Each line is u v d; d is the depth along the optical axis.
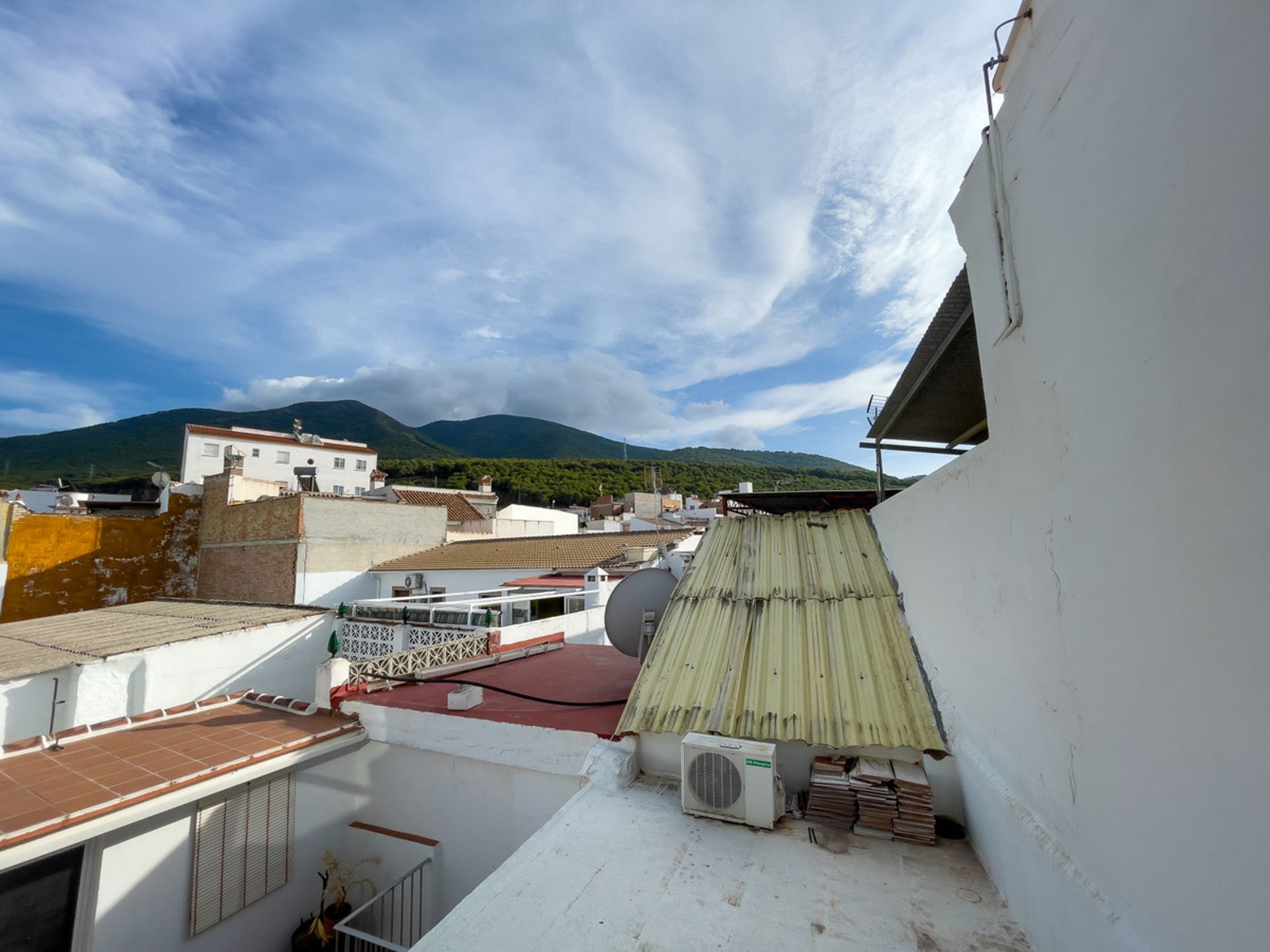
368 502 21.31
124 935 4.91
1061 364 2.47
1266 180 1.35
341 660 6.89
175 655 8.42
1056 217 2.47
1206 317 1.58
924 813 3.96
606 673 7.89
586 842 3.93
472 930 3.07
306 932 5.94
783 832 4.06
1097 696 2.27
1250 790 1.48
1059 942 2.57
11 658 8.18
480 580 19.19
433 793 5.98
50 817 4.25
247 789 5.78
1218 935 1.59
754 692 4.92
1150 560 1.89
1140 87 1.85
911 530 5.35
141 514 27.28
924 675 4.84
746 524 7.65
